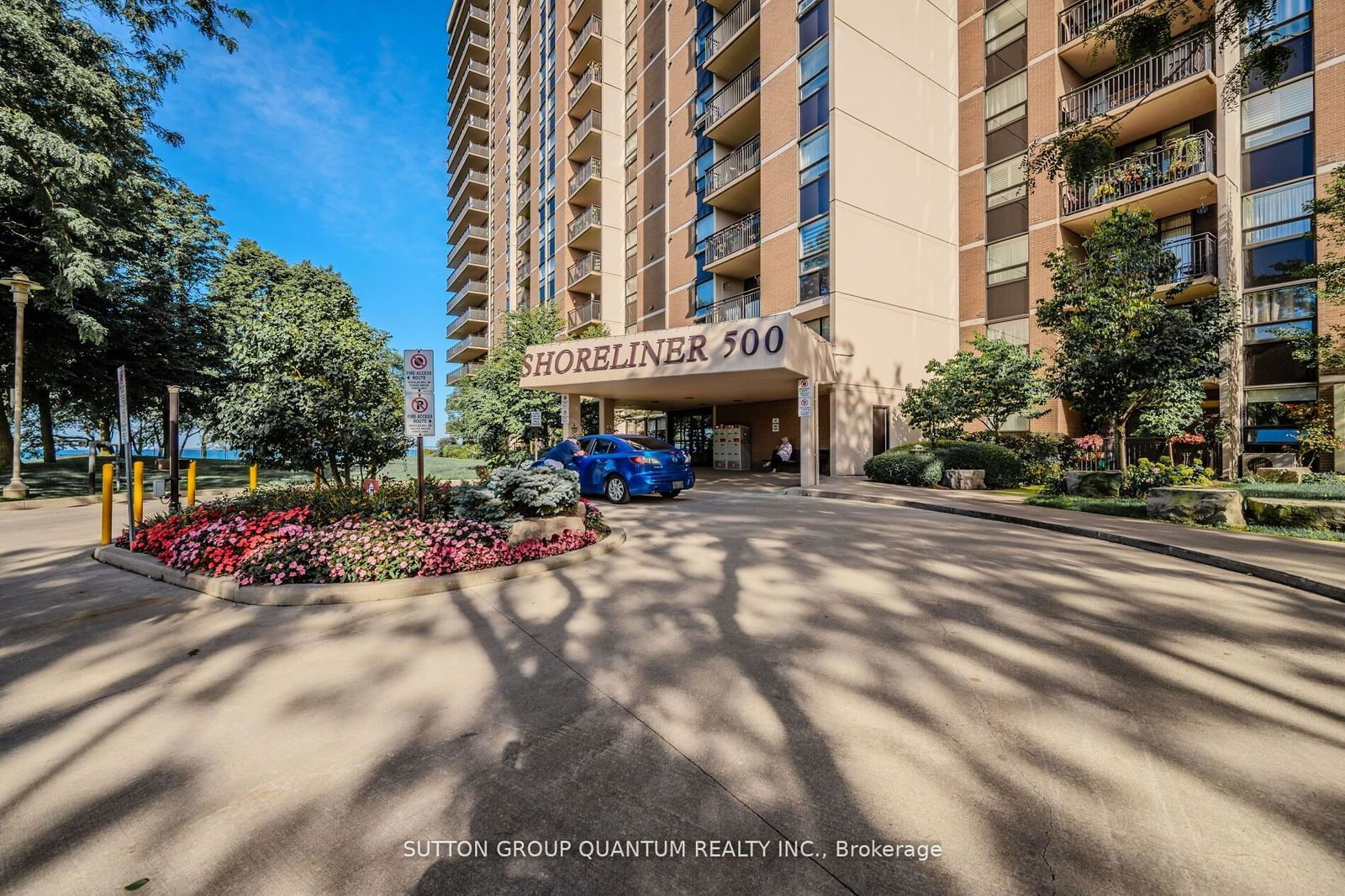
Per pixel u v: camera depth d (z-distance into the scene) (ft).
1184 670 11.35
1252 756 8.37
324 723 9.64
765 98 66.90
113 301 62.69
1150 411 38.58
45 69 45.68
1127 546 23.32
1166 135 56.24
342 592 16.46
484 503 23.80
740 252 70.28
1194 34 23.89
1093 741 8.83
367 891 6.04
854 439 58.85
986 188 66.49
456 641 13.35
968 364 49.93
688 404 83.41
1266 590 16.80
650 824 7.08
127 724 9.63
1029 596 16.35
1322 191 44.34
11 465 64.28
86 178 46.57
